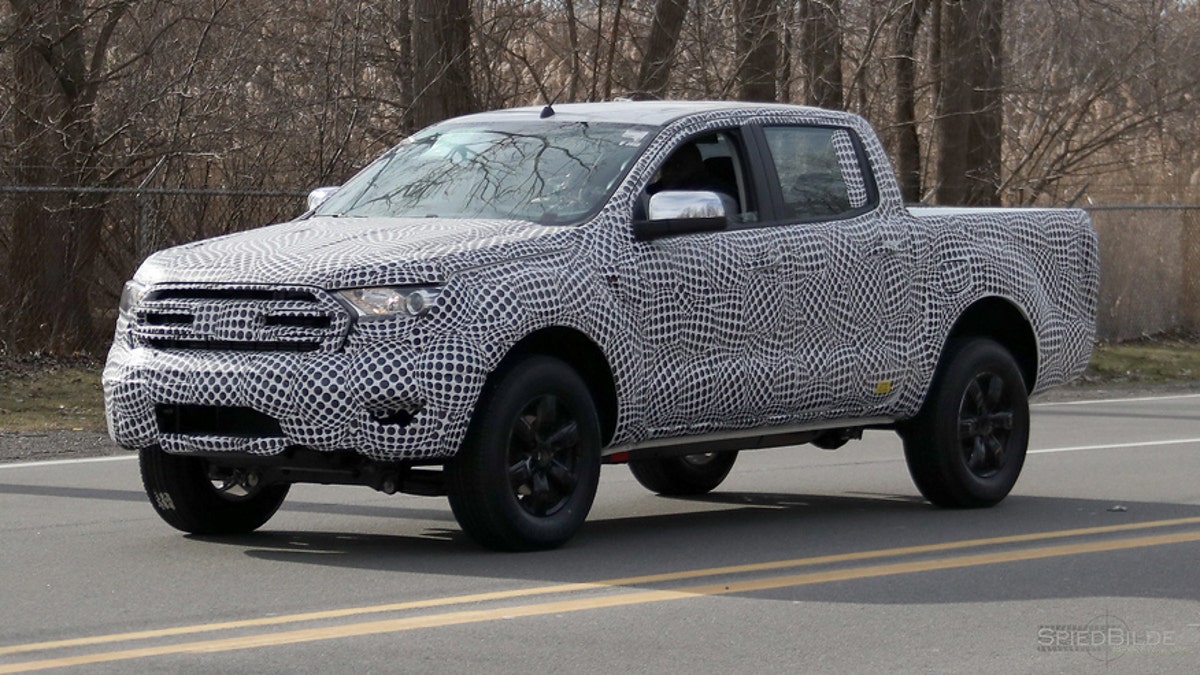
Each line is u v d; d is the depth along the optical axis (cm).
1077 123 3198
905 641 650
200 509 857
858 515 989
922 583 767
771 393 889
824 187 945
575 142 884
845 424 952
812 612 700
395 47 2531
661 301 838
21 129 1956
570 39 2562
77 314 1817
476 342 757
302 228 837
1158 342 2497
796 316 903
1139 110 3269
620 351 819
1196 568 812
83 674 579
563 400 805
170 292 778
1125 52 3120
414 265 755
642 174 853
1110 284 2489
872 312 944
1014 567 811
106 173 2009
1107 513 998
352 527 912
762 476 1177
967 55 2662
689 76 2436
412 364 743
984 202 2777
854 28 2662
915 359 966
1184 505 1034
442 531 898
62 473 1135
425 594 720
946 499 1005
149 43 2086
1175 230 2556
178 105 2009
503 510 788
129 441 787
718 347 866
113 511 965
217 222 1891
